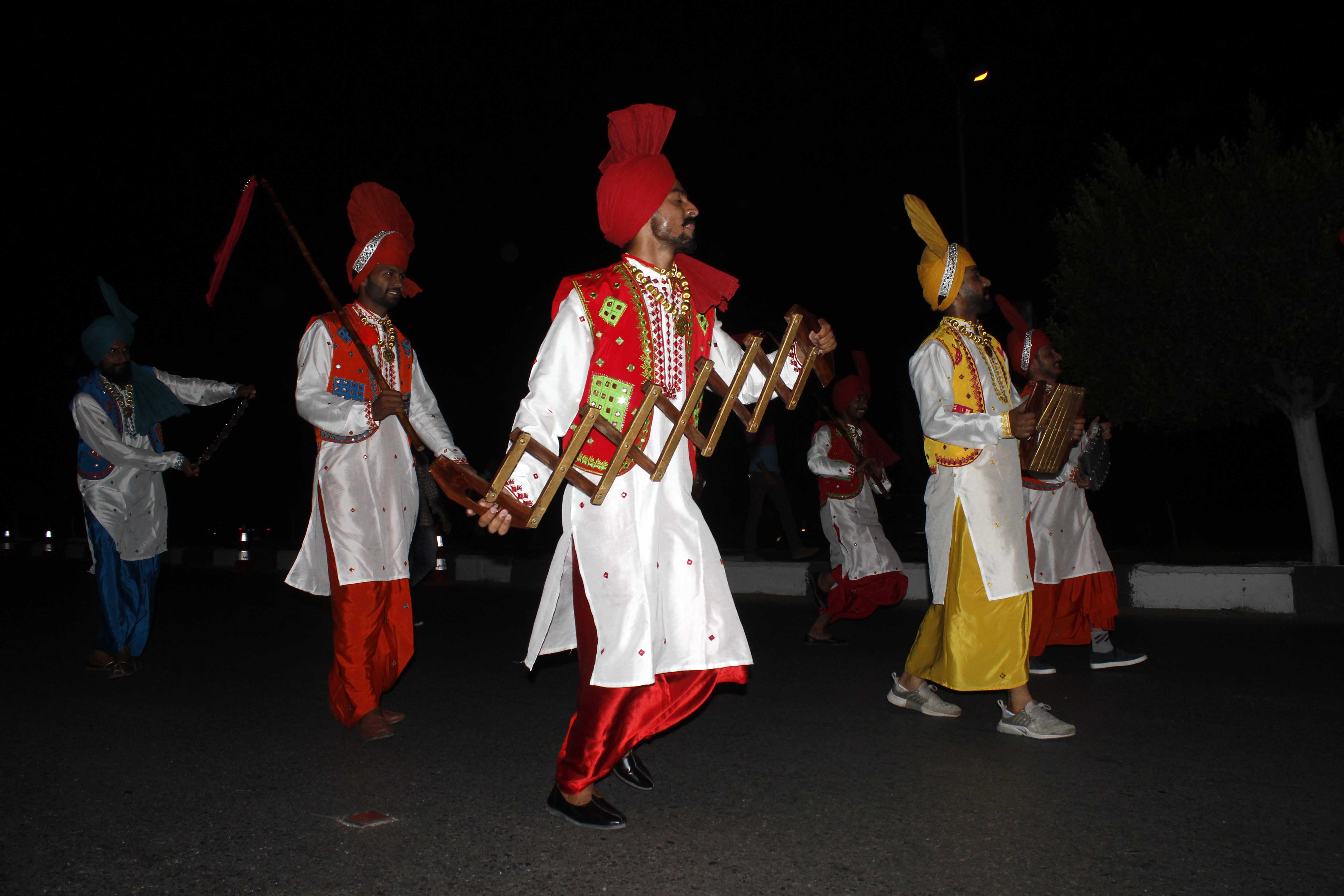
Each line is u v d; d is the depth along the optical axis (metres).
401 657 4.84
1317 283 7.23
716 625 3.43
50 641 7.35
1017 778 3.86
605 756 3.36
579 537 3.32
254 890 2.98
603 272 3.42
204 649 6.96
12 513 19.33
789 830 3.37
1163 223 7.75
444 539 11.31
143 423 6.09
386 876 3.06
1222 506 14.55
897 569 6.68
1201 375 7.70
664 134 3.48
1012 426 4.23
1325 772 3.86
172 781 4.01
